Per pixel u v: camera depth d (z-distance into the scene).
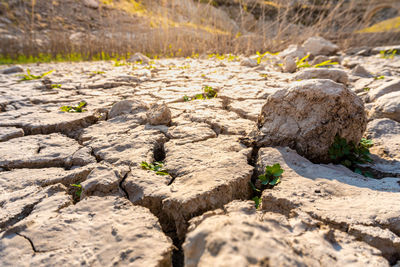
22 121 0.51
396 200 0.26
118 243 0.21
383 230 0.22
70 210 0.26
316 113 0.36
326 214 0.24
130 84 0.85
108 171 0.31
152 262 0.19
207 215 0.22
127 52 1.81
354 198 0.27
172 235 0.26
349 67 1.13
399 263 0.21
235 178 0.29
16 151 0.40
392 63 1.16
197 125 0.48
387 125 0.46
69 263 0.20
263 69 1.09
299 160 0.35
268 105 0.40
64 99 0.68
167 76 0.98
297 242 0.19
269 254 0.16
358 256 0.19
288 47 1.56
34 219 0.24
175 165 0.34
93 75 1.01
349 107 0.36
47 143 0.43
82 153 0.39
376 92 0.64
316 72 0.83
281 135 0.38
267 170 0.31
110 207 0.26
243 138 0.41
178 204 0.25
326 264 0.18
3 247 0.22
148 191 0.28
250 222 0.18
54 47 1.85
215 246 0.16
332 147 0.36
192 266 0.17
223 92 0.71
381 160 0.37
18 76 1.03
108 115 0.57
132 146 0.40
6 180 0.33
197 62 1.38
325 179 0.30
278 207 0.27
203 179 0.29
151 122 0.49
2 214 0.26
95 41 1.89
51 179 0.33
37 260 0.20
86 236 0.22
